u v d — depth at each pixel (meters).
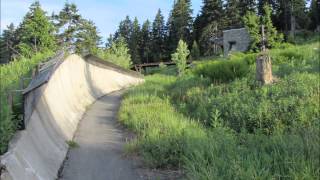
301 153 8.33
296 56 28.81
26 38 40.47
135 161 10.93
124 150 11.86
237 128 13.60
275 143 9.55
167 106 18.33
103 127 15.87
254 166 8.01
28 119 9.77
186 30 99.94
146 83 35.78
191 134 11.50
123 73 40.19
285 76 18.86
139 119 15.34
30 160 8.38
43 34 40.31
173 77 42.56
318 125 11.89
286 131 12.48
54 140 11.48
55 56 20.03
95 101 25.33
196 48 81.50
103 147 12.52
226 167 8.23
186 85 22.83
